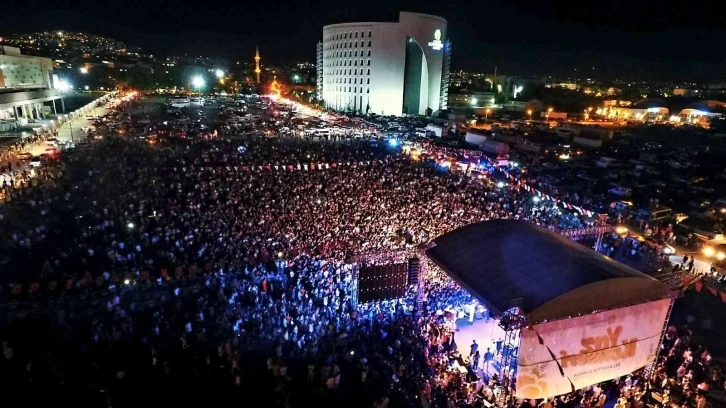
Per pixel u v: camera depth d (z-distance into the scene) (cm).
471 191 4441
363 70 15062
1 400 1644
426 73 15138
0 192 3922
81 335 2069
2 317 2170
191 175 4709
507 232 2294
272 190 4234
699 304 2633
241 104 14588
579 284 1742
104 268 2638
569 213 4056
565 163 6588
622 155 7456
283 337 2134
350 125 10431
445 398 1784
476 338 2245
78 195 3903
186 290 2480
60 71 17000
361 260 2477
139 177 4556
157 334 2100
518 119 13538
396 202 3916
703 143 9531
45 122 8300
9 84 8681
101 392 1723
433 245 2430
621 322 1853
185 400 1719
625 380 1936
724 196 4978
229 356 1967
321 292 2478
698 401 1773
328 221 3406
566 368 1819
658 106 16612
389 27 14512
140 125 8588
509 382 1797
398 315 2364
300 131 8825
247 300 2411
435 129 9069
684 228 3950
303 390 1816
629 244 3403
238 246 2936
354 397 1795
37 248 2848
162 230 3148
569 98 19350
